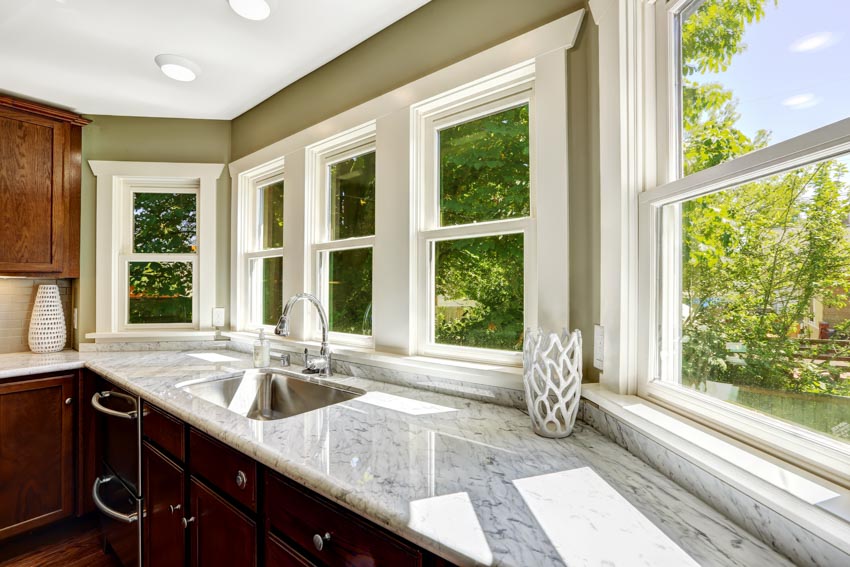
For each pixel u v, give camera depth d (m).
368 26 1.71
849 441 0.54
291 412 1.78
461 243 1.53
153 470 1.49
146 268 2.61
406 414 1.22
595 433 1.06
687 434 0.75
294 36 1.76
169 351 2.45
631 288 1.01
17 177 2.19
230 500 1.12
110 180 2.50
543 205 1.26
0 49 1.81
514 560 0.55
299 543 0.91
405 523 0.65
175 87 2.19
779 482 0.56
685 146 0.89
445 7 1.52
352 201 1.97
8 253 2.15
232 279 2.58
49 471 2.00
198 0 1.52
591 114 1.16
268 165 2.39
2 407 1.88
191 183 2.64
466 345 1.51
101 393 1.90
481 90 1.45
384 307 1.70
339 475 0.81
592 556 0.56
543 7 1.27
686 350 0.86
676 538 0.60
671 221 0.91
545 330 1.25
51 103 2.35
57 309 2.40
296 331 2.12
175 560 1.35
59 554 1.90
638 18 1.00
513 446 0.97
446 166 1.60
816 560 0.49
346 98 1.88
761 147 0.69
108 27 1.67
